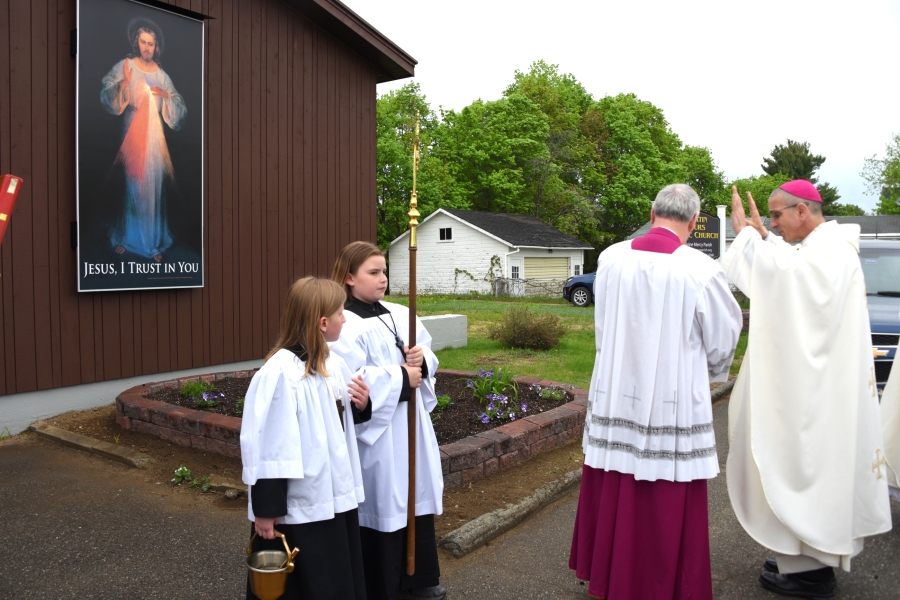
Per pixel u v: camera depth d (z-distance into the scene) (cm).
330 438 253
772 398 328
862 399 331
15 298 599
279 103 823
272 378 239
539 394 636
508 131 4044
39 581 340
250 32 787
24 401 609
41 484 476
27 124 604
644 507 298
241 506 438
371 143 952
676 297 290
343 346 288
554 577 352
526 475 486
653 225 317
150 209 682
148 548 379
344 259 310
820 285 322
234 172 776
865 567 371
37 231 612
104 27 639
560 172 4234
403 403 303
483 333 1302
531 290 3225
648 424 292
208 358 756
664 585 293
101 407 661
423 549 314
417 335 322
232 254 777
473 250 3284
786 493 325
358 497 265
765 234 341
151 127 679
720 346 293
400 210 3459
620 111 4700
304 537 245
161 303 709
